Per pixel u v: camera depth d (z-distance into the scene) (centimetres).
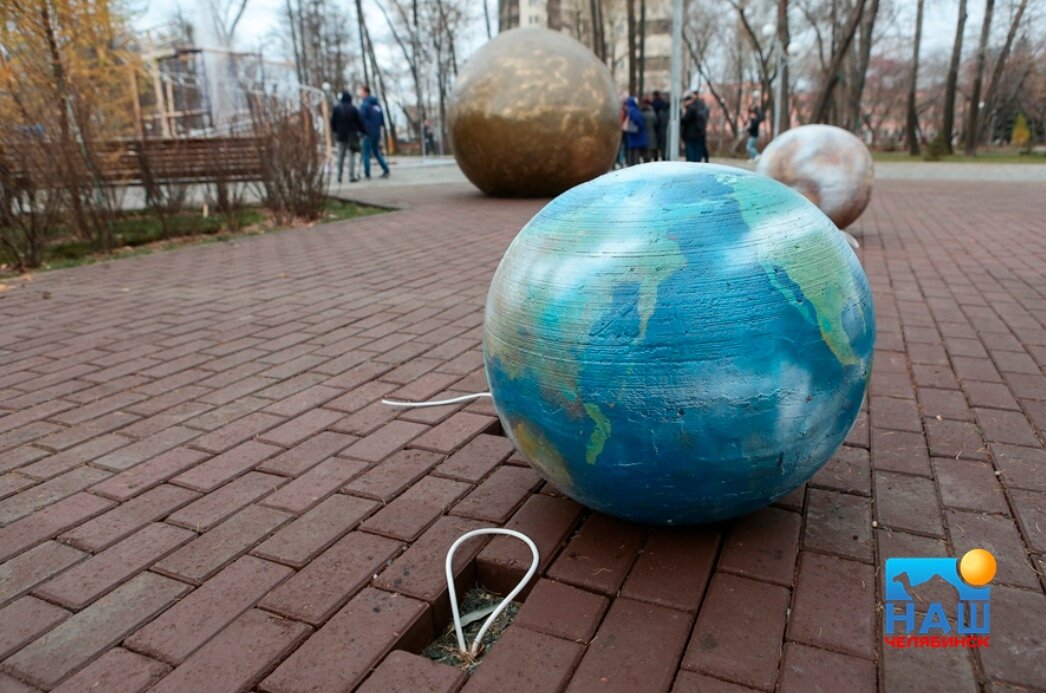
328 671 190
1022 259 705
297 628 207
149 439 341
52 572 239
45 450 333
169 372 438
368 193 1459
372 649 197
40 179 823
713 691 180
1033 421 328
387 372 426
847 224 784
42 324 563
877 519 250
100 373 442
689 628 201
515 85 1193
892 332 469
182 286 688
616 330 200
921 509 256
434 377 415
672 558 231
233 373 433
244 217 1159
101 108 1013
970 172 2041
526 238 234
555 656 192
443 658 209
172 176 1103
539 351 213
